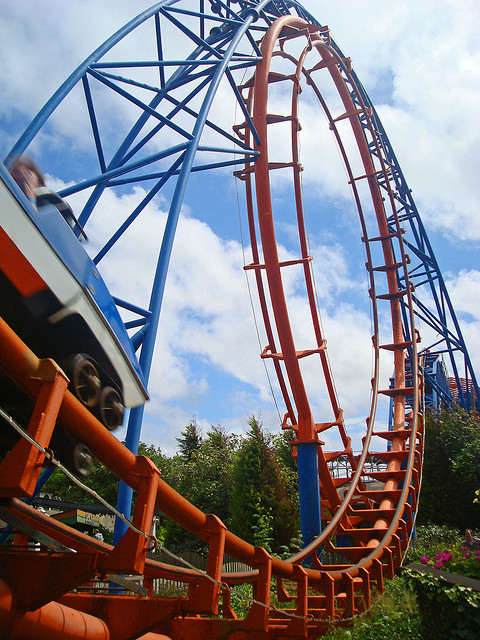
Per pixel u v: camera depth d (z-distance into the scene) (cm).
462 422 2917
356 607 1137
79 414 346
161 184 1039
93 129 938
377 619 944
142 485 409
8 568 356
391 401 3972
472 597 647
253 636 670
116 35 958
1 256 430
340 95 2497
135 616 495
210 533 534
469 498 2627
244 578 640
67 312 502
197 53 1305
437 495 2673
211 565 516
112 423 584
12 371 306
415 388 2320
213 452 3334
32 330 490
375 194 2633
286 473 2639
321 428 1870
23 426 490
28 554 363
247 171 1883
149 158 965
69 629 402
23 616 350
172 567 579
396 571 1596
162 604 496
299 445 1703
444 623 664
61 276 489
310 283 1855
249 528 2141
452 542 2217
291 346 1686
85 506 2634
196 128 1080
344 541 1822
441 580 693
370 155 2589
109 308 582
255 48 1508
